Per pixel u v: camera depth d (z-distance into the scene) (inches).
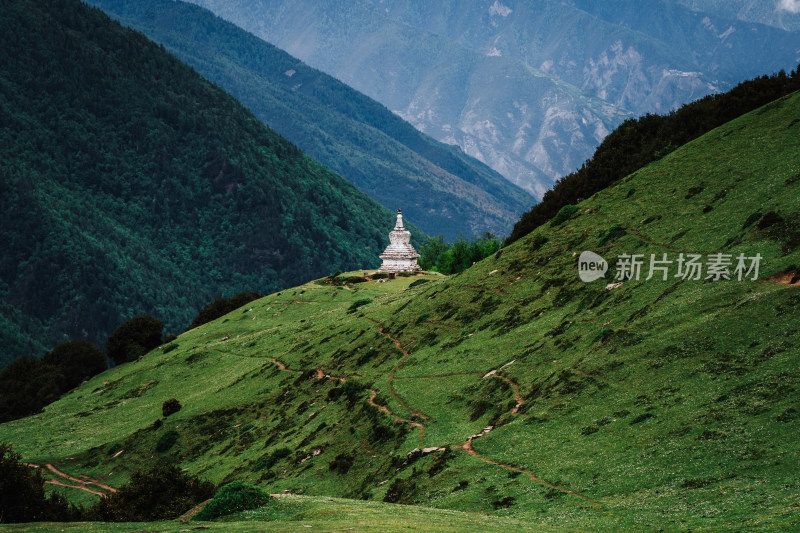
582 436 1593.3
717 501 1146.7
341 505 1328.7
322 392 2970.0
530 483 1478.8
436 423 2101.4
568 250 2960.1
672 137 3476.9
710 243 2278.5
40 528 1180.5
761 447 1259.8
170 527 1174.3
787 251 1941.4
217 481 2578.7
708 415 1428.4
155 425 3388.3
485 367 2333.9
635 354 1827.0
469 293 3142.2
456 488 1595.7
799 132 2652.6
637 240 2642.7
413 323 3132.4
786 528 976.9
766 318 1656.0
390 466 1964.8
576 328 2215.8
